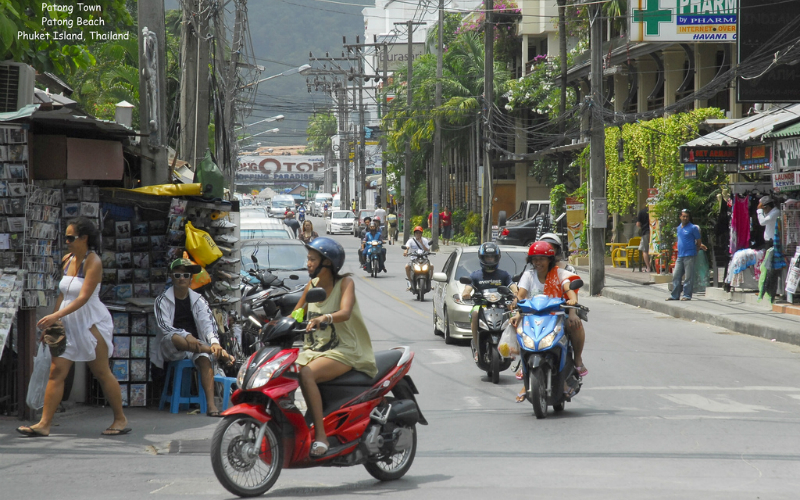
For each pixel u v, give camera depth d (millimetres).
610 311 29969
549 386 13719
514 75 74188
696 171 34719
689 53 42188
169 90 39688
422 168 92000
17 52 15727
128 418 13586
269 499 9102
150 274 14594
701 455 11094
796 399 15180
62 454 11141
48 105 13852
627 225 49406
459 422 13562
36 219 12836
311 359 9398
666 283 36500
